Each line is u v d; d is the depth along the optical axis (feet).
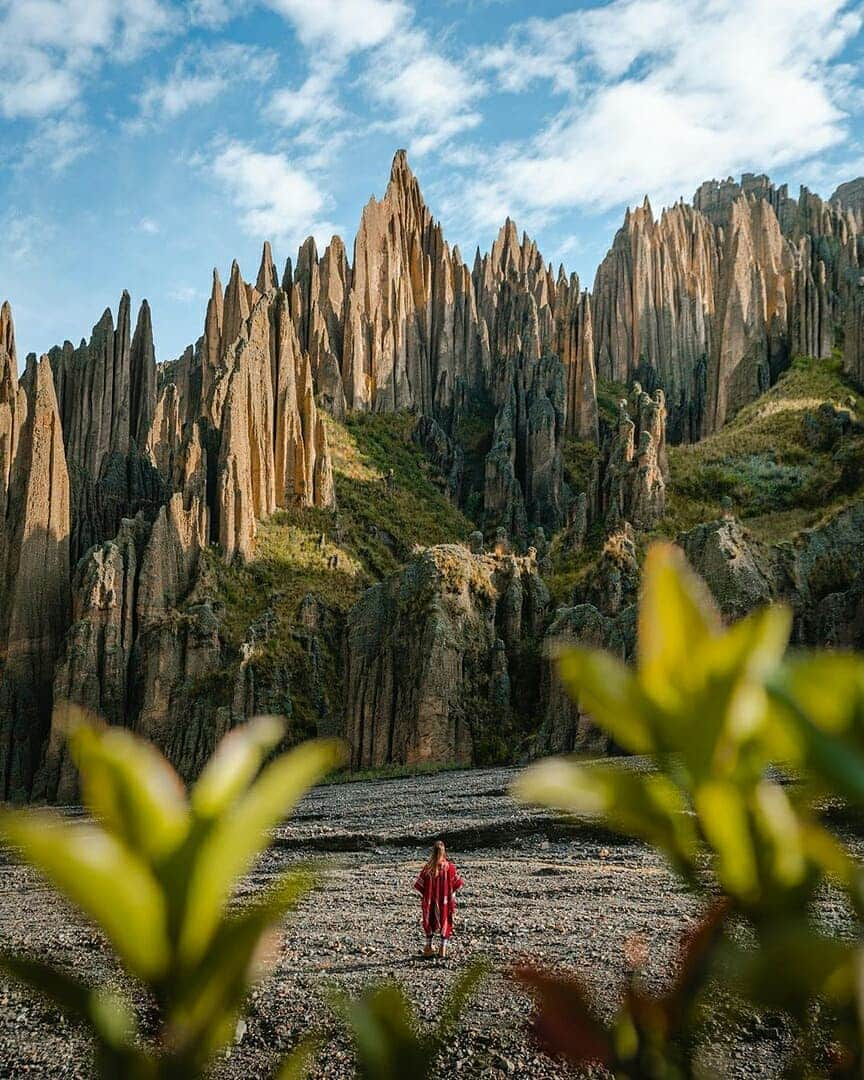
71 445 318.24
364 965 53.83
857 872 2.98
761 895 3.02
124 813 2.97
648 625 3.07
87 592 228.43
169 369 488.85
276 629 235.61
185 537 248.93
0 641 233.76
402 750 197.47
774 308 354.33
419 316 412.57
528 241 485.97
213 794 3.08
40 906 83.76
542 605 218.18
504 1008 40.93
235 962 2.99
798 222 453.58
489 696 200.34
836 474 250.16
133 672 226.99
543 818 113.50
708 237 496.23
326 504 295.69
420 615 202.90
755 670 2.89
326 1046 32.30
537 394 345.10
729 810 2.97
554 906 70.33
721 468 270.26
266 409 287.48
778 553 180.04
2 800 208.54
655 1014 3.35
